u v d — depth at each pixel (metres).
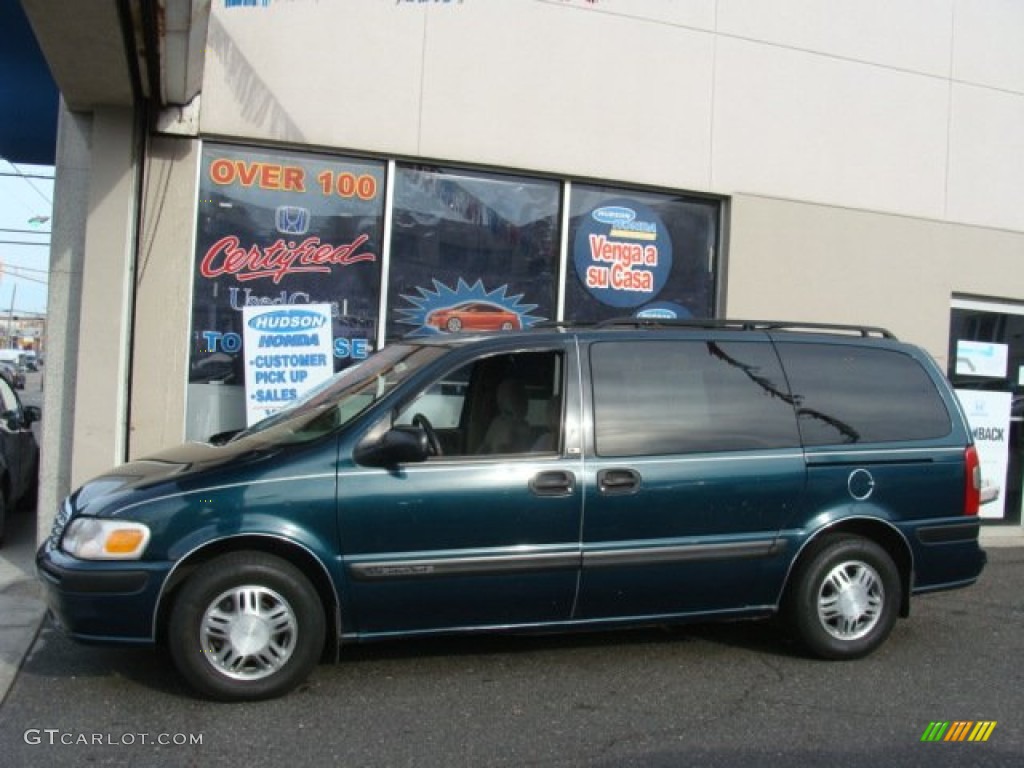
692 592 5.04
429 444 4.72
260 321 7.62
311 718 4.34
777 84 8.96
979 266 9.73
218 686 4.43
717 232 8.95
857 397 5.48
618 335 5.20
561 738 4.16
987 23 9.79
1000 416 9.99
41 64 8.74
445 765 3.87
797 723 4.37
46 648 5.31
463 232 8.16
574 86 8.29
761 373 5.33
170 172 7.36
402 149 7.82
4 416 8.62
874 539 5.49
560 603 4.86
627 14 8.44
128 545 4.36
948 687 4.92
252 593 4.46
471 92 7.99
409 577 4.61
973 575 5.61
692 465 5.02
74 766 3.82
